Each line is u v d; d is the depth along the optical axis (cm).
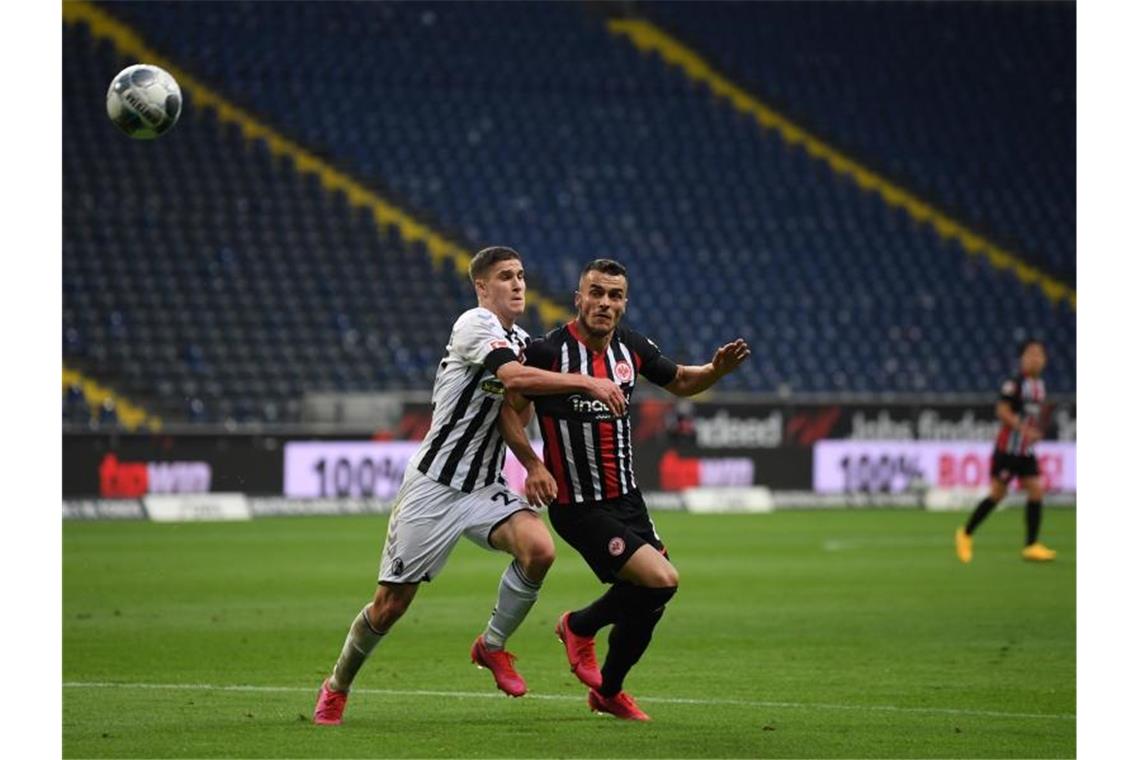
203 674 3550
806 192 14000
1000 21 15725
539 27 14725
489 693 3278
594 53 14650
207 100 12900
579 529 2838
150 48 13025
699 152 14062
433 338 11731
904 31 15500
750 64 15000
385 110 13488
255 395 10919
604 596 2872
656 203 13525
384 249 12231
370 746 2623
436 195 12975
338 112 13312
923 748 2688
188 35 13300
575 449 2834
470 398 2769
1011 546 7544
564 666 3731
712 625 4550
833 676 3569
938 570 6306
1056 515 9919
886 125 14788
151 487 9044
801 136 14500
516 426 2759
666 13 15275
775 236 13512
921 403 10556
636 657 2866
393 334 11644
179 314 11188
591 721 2912
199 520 9019
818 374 12388
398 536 2778
